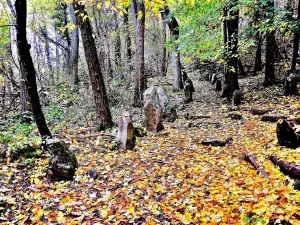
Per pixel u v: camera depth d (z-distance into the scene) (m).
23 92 10.11
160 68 24.17
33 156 5.87
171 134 8.38
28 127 7.52
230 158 6.21
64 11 21.50
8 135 6.73
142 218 4.02
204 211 4.06
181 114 11.39
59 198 4.46
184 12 11.81
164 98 10.47
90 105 12.34
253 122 8.70
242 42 12.21
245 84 14.84
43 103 12.40
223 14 11.19
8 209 4.05
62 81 16.50
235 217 3.76
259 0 10.83
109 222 3.88
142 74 13.05
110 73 15.04
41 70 15.94
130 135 6.98
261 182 4.64
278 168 5.02
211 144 7.20
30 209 4.08
